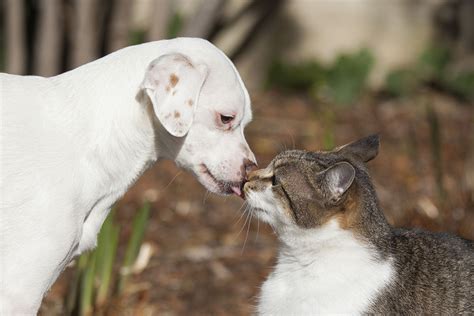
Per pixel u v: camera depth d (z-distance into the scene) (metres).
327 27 13.70
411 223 7.14
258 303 5.68
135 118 4.95
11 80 4.84
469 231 6.98
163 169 9.91
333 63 13.38
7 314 4.71
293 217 5.33
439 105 12.95
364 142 5.79
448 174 9.71
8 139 4.70
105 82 4.96
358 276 5.16
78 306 6.21
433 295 5.21
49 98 4.88
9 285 4.70
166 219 8.73
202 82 4.78
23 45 10.37
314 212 5.26
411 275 5.24
